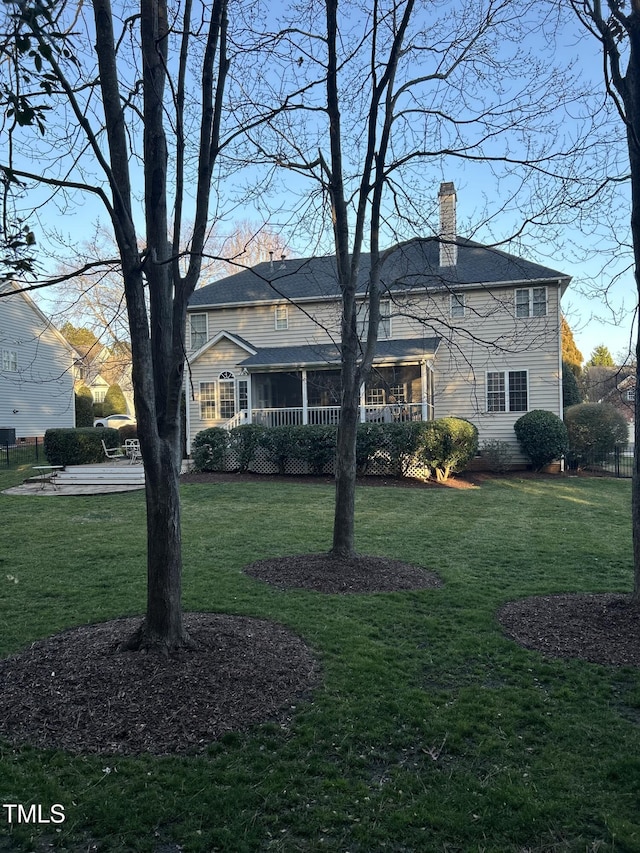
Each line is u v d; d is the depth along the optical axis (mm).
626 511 12297
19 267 3256
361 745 3463
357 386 7570
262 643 4777
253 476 17750
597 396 26297
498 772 3219
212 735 3490
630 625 5180
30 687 3990
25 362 26594
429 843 2701
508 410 20594
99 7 4203
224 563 7828
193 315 23734
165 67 4594
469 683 4301
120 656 4316
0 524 10766
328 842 2695
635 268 5465
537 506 12961
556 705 3959
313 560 7594
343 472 7633
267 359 20516
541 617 5621
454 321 20906
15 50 3178
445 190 15609
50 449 19188
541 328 20109
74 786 3051
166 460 4492
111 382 47906
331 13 6285
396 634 5258
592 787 3096
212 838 2705
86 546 8922
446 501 13641
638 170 5359
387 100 6949
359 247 7355
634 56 5273
